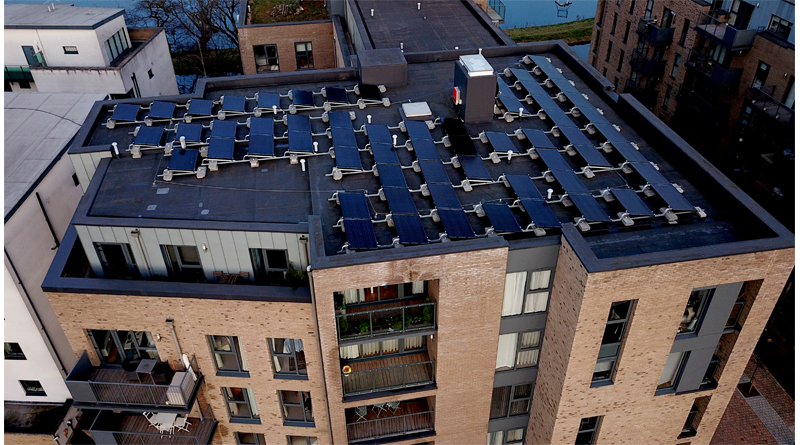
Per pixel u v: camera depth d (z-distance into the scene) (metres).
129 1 78.62
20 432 26.23
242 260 18.78
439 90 27.53
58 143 26.64
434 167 20.89
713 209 19.08
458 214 18.45
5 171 24.55
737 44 36.91
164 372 19.31
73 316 18.56
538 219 18.02
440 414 21.25
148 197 19.52
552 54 31.81
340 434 20.91
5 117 28.73
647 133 23.14
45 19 39.66
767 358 33.59
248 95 27.12
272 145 22.06
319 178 20.64
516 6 98.06
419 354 21.19
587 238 17.77
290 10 44.50
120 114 24.22
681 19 43.19
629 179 20.61
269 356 19.69
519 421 23.00
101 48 39.50
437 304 17.62
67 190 26.61
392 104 26.19
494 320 18.58
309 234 16.94
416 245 17.30
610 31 54.09
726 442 29.34
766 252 15.97
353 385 20.25
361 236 17.31
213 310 18.19
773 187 36.28
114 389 19.36
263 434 23.14
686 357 19.08
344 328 18.19
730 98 39.81
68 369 26.70
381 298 19.38
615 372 18.81
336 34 38.72
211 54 66.38
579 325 16.66
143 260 18.73
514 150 22.14
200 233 17.98
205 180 20.52
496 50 31.16
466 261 16.61
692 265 15.79
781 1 34.41
